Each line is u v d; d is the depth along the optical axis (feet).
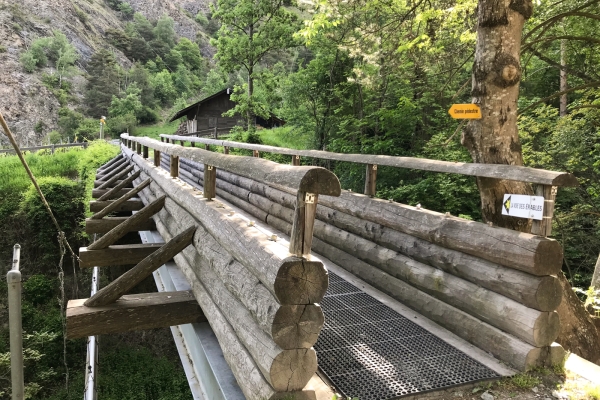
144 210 17.80
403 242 12.93
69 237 49.24
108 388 30.94
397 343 10.33
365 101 45.65
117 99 195.62
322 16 24.44
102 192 32.40
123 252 16.87
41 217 48.03
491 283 9.89
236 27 75.82
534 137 29.58
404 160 13.29
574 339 12.10
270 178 7.42
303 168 6.73
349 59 47.21
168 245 12.29
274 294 6.87
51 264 48.42
